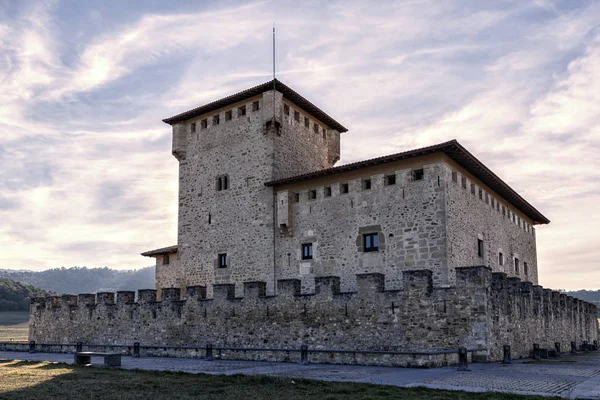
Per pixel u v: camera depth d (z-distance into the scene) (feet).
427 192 116.47
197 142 158.40
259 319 114.83
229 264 144.77
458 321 91.50
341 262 126.21
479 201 134.00
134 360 104.12
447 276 111.14
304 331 108.27
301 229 134.10
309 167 153.89
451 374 72.79
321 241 130.21
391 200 121.19
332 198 130.41
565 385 61.11
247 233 142.82
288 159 146.30
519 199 155.33
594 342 184.65
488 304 91.45
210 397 55.72
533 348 110.32
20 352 136.05
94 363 98.73
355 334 101.76
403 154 117.91
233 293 121.49
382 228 121.49
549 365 87.10
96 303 144.87
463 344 90.68
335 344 103.81
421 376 70.49
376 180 124.26
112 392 59.77
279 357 97.25
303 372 76.89
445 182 115.03
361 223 124.77
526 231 173.88
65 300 152.56
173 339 127.65
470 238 125.39
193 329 124.67
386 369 80.28
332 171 128.16
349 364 89.40
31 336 160.25
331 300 105.60
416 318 95.45
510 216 158.61
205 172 154.71
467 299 91.20
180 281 154.81
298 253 133.39
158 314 131.44
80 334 147.13
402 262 117.39
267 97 142.92
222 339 119.55
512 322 105.40
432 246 113.91
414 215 117.39
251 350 101.45
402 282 108.06
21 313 471.21
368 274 101.71
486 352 88.79
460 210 121.39
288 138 147.23
